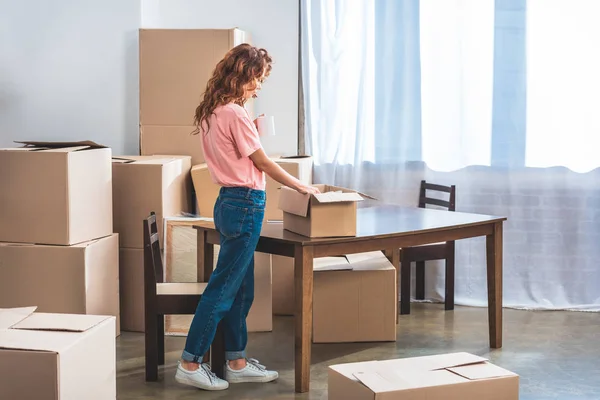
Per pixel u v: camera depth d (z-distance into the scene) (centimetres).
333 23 532
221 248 368
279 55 539
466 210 533
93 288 429
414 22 525
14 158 418
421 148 535
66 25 517
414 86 530
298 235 376
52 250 419
